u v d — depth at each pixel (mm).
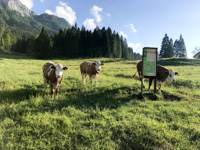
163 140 3379
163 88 8773
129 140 3441
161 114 4824
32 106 4965
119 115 4621
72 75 11570
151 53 6691
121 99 6418
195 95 7766
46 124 3785
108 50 61844
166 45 64688
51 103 5391
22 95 6383
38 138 3377
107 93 7102
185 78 12102
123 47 83875
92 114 4648
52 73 6078
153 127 3867
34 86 7578
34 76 10539
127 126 3893
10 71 13281
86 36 64875
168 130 3803
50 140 3299
